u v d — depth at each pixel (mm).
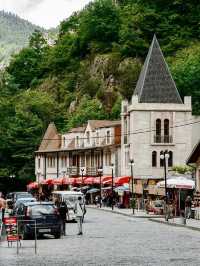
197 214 52125
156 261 22891
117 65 149750
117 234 37375
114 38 164625
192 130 87938
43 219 34500
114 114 127500
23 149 117938
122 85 143750
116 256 24812
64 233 36938
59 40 190000
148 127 84312
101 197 81562
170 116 84938
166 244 30359
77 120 129875
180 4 154875
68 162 105875
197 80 114562
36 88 170125
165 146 84375
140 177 83062
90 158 99438
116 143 90938
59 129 136375
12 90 163750
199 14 152625
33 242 32719
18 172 117750
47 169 112750
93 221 51031
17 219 31266
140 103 84500
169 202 57500
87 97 146750
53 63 173625
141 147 84000
